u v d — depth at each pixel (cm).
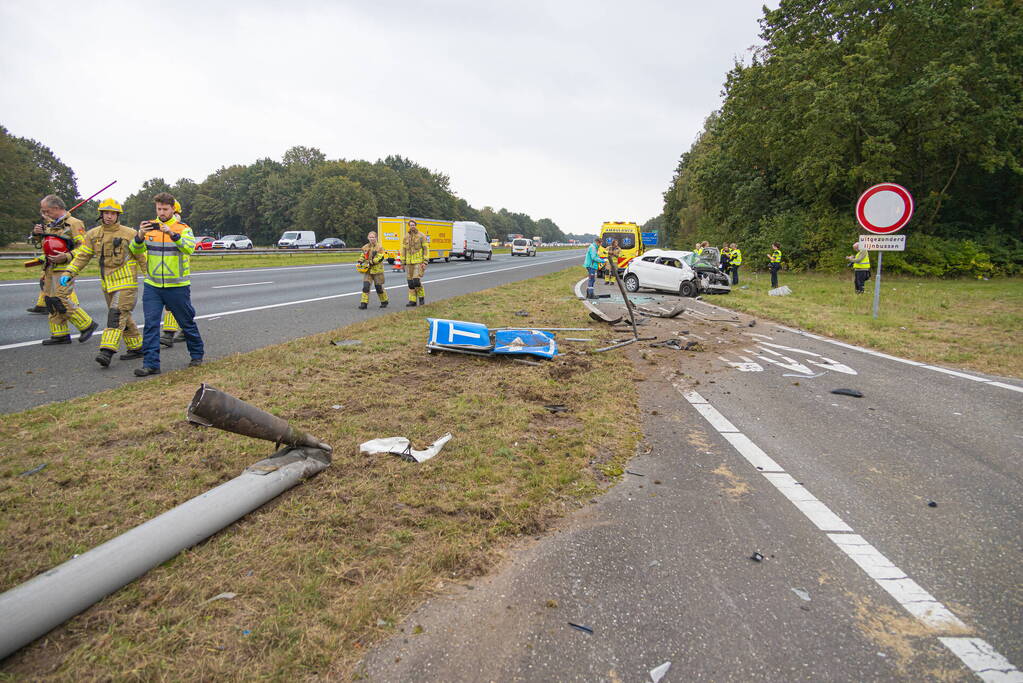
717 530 317
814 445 457
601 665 213
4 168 6341
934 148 2567
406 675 204
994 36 2430
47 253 722
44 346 733
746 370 736
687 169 6881
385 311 1200
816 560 289
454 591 254
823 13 2823
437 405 519
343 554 274
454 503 328
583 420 498
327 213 9062
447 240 3875
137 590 242
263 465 339
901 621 243
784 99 2827
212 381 576
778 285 2244
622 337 955
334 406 506
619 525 318
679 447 446
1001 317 1230
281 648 214
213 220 11281
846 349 894
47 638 215
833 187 2864
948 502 357
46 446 390
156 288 608
